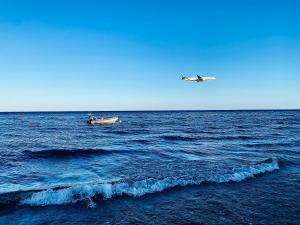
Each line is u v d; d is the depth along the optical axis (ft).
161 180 43.21
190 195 38.91
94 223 29.99
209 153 75.56
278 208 34.47
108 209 33.71
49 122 277.23
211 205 35.29
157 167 56.54
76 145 95.61
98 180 46.01
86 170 54.08
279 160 60.59
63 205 34.42
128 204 35.35
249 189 41.86
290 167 56.90
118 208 34.04
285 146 89.61
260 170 52.54
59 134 142.51
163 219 31.07
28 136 130.21
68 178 47.55
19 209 32.96
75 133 148.97
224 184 44.14
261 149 83.20
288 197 38.50
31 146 91.86
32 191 36.70
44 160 65.21
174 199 37.32
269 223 30.14
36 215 31.65
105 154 73.00
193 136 125.49
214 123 245.04
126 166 57.77
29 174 50.57
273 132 144.66
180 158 67.56
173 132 151.94
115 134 142.31
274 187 42.96
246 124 224.12
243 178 47.55
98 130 170.50
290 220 30.96
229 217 31.68
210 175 47.62
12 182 44.75
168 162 62.13
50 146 92.22
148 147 87.97
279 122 249.75
